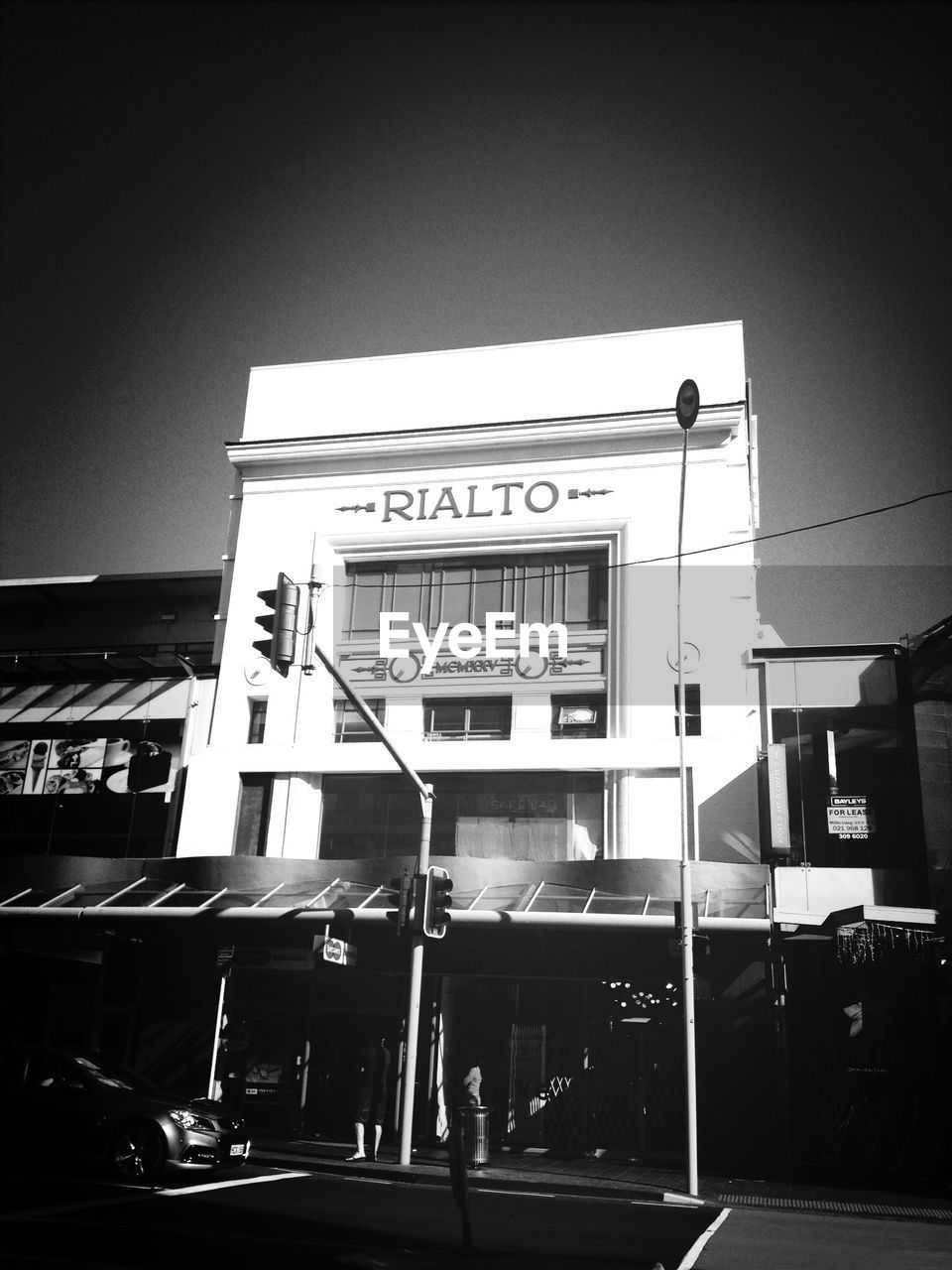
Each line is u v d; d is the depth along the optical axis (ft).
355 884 76.13
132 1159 43.47
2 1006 82.99
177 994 80.59
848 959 71.00
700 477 90.17
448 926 71.15
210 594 103.86
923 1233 43.14
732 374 94.79
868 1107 70.49
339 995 78.07
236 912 71.87
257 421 103.71
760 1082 71.05
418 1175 54.34
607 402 96.68
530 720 88.07
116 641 103.81
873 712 81.66
